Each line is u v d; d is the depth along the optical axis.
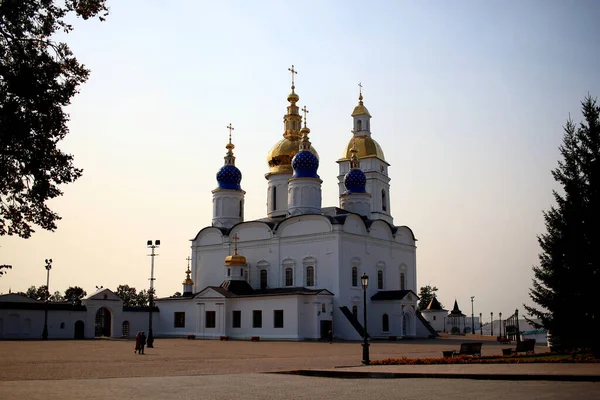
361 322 76.81
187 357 41.88
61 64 23.75
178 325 83.75
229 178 92.38
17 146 22.86
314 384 24.47
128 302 150.00
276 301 72.94
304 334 71.19
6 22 22.45
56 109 23.58
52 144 23.67
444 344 62.59
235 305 77.44
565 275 35.66
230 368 32.69
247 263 84.00
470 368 30.00
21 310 74.31
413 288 89.19
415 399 19.59
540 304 36.94
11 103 22.00
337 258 74.62
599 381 24.81
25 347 53.94
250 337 74.62
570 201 36.09
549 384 23.88
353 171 86.69
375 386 23.69
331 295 73.75
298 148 91.56
